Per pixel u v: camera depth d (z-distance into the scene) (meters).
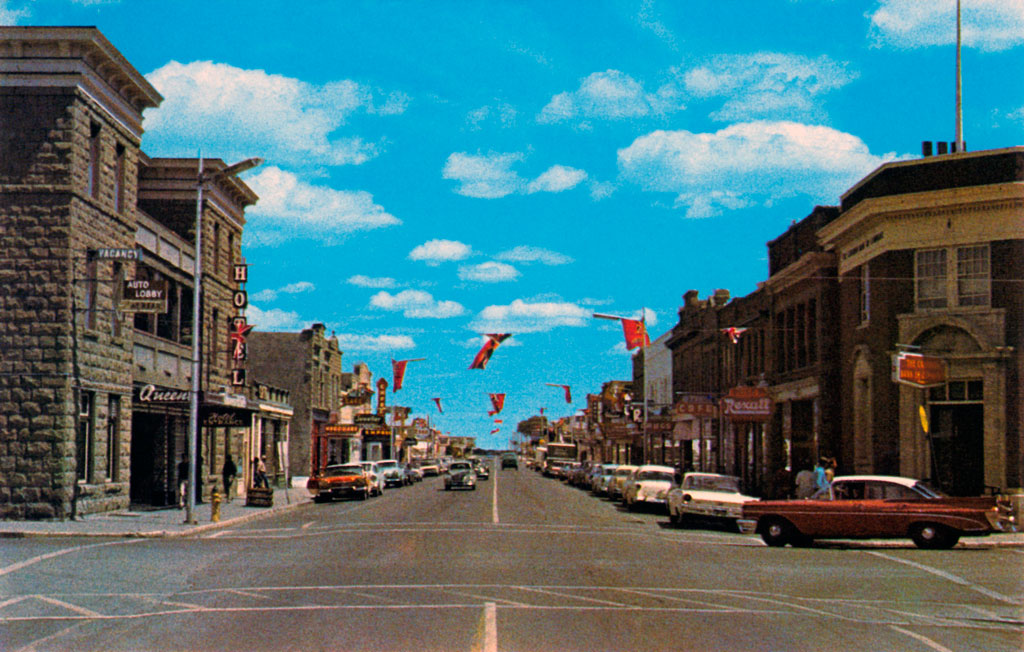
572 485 67.00
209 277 42.38
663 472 37.66
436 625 11.86
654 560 19.67
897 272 31.66
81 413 28.84
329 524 29.39
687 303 64.69
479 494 50.16
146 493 36.22
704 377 58.34
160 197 41.59
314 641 10.89
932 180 31.31
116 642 10.98
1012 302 29.53
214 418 38.19
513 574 17.00
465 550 21.08
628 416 65.38
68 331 27.95
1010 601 15.04
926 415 30.03
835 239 36.19
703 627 12.06
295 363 68.31
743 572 17.94
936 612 13.88
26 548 21.36
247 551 20.97
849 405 35.28
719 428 53.84
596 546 22.47
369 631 11.48
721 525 30.69
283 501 41.78
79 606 13.55
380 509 36.94
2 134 28.22
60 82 28.36
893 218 31.77
